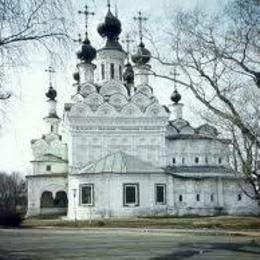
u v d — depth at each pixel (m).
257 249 27.45
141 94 90.19
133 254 25.17
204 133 52.09
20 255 25.25
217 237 37.41
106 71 97.81
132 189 72.94
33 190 91.06
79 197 73.25
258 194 38.91
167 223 54.97
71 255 25.00
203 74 26.84
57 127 104.75
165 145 90.25
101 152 86.56
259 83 26.56
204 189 83.25
